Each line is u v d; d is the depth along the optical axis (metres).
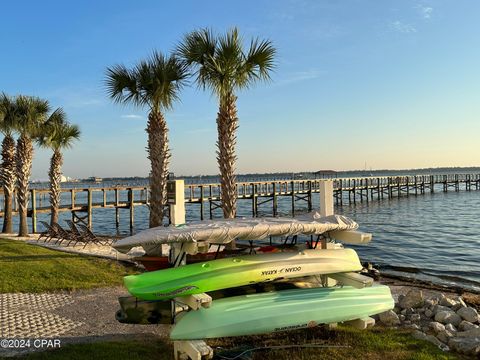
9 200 20.53
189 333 4.99
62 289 8.74
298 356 5.31
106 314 7.11
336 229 6.50
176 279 5.42
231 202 11.64
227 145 11.65
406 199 51.88
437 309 7.28
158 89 12.20
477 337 6.07
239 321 5.28
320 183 7.12
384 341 5.82
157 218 12.55
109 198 71.50
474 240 20.36
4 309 7.27
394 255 16.59
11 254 12.64
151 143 12.70
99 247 14.95
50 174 20.70
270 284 6.45
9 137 20.39
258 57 11.27
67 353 5.14
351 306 6.04
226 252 7.39
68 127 20.66
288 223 6.23
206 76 11.49
